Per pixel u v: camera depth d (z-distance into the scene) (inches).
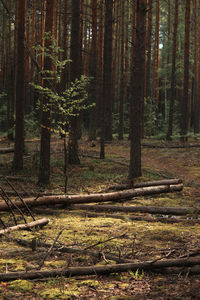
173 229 273.9
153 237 253.0
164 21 1788.9
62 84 983.0
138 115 535.5
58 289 163.5
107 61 925.2
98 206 359.9
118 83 1673.2
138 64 523.5
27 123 1031.0
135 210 352.2
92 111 1080.8
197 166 673.0
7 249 222.4
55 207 363.9
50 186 486.9
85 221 308.0
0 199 375.2
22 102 585.6
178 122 1501.0
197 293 151.6
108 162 706.8
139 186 453.7
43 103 478.0
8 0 1123.9
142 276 178.5
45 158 493.0
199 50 1434.5
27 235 255.3
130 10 1405.0
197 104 1353.3
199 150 839.1
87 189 470.3
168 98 1771.7
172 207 348.5
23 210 340.2
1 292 158.9
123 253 214.4
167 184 462.9
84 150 879.7
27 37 1042.7
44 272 177.3
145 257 205.6
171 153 829.2
